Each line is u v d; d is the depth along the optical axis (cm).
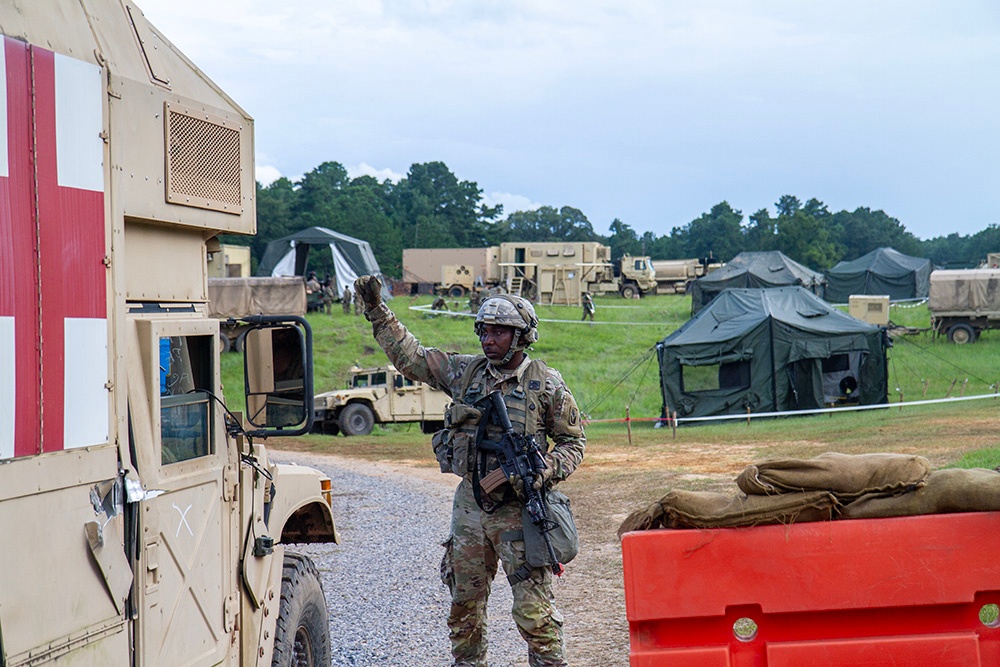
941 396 2469
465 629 452
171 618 348
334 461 1897
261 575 426
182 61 388
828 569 338
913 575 335
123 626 316
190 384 377
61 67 295
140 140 337
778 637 342
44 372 282
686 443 1883
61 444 288
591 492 1329
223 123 388
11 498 267
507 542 429
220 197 385
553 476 427
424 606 786
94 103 310
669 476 1410
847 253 17662
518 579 427
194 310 383
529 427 432
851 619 341
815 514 342
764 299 2455
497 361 438
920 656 335
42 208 284
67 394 291
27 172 279
